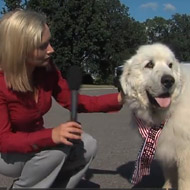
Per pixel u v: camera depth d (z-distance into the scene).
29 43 1.09
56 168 1.18
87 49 19.05
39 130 1.21
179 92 1.44
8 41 1.09
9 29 1.09
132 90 1.52
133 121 1.61
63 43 18.67
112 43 21.02
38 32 1.10
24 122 1.19
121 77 1.54
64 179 1.27
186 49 29.22
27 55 1.11
